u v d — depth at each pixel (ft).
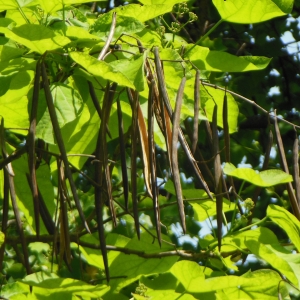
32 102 9.23
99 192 9.53
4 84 9.49
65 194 9.91
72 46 9.61
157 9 9.74
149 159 9.23
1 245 9.75
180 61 9.42
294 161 10.31
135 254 10.18
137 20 9.66
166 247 10.31
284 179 9.70
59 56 9.69
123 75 8.86
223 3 9.87
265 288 10.00
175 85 9.75
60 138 9.13
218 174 9.62
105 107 9.48
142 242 10.30
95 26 9.69
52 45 9.32
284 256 9.77
